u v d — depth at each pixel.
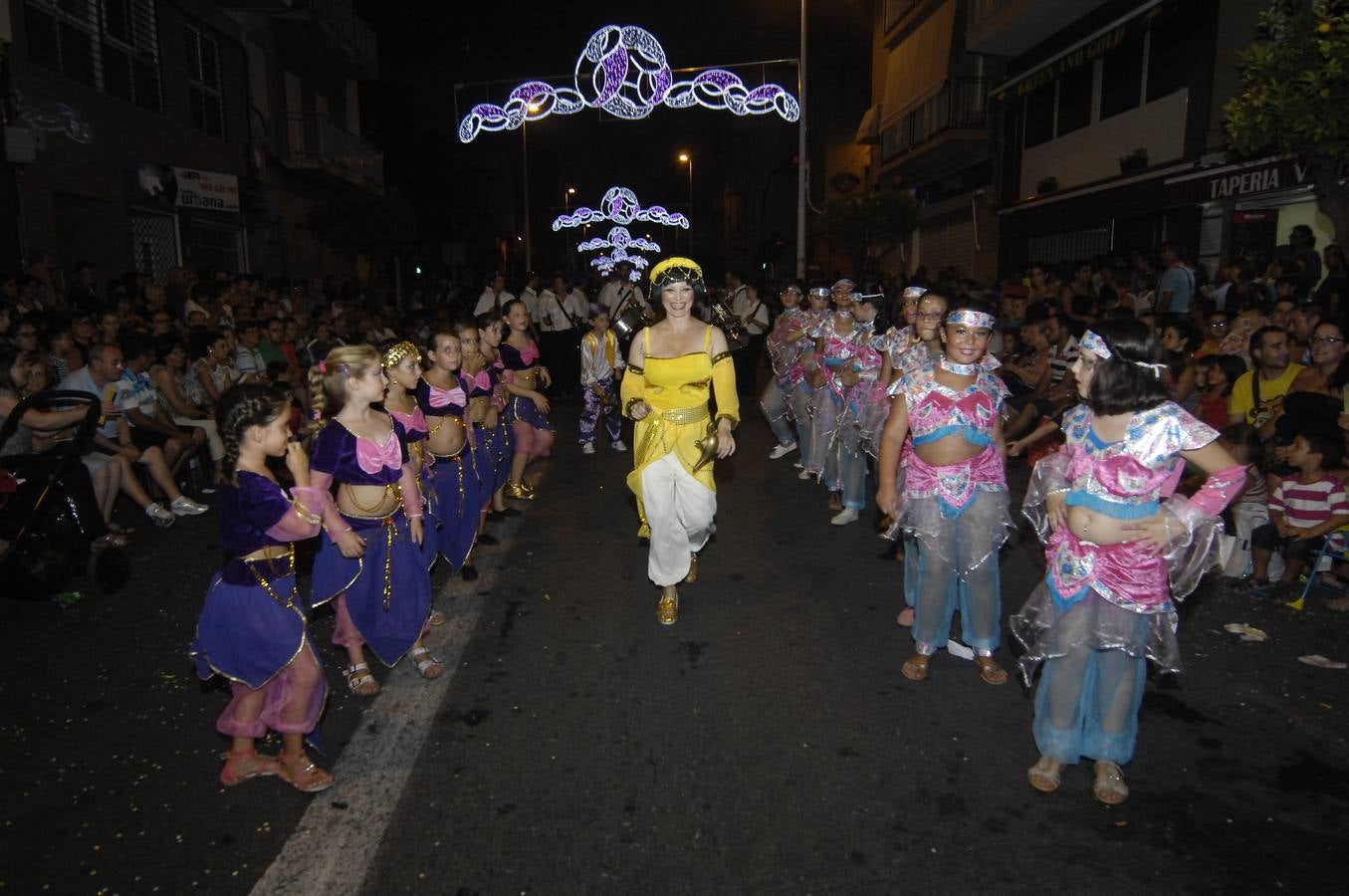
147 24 16.86
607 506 8.16
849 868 3.11
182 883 3.08
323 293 21.06
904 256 28.91
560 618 5.42
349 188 27.31
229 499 3.44
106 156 15.18
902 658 4.82
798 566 6.36
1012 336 10.63
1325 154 6.46
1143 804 3.48
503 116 21.72
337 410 4.21
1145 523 3.33
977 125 22.36
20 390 6.63
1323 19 6.08
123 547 7.07
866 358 7.15
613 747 3.91
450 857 3.18
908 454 4.56
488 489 6.80
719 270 57.75
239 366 10.32
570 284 17.30
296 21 21.92
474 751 3.90
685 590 5.89
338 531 4.00
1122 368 3.23
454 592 5.89
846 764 3.77
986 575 4.41
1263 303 9.54
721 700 4.34
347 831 3.34
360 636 4.50
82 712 4.33
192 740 4.06
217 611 3.50
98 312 10.91
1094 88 17.70
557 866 3.13
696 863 3.14
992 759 3.81
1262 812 3.43
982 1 20.25
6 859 3.21
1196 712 4.22
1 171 12.37
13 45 12.77
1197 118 14.38
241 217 20.56
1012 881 3.05
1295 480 5.70
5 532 5.51
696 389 5.25
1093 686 3.56
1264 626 5.24
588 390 10.68
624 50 20.75
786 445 10.26
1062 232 19.17
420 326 7.58
